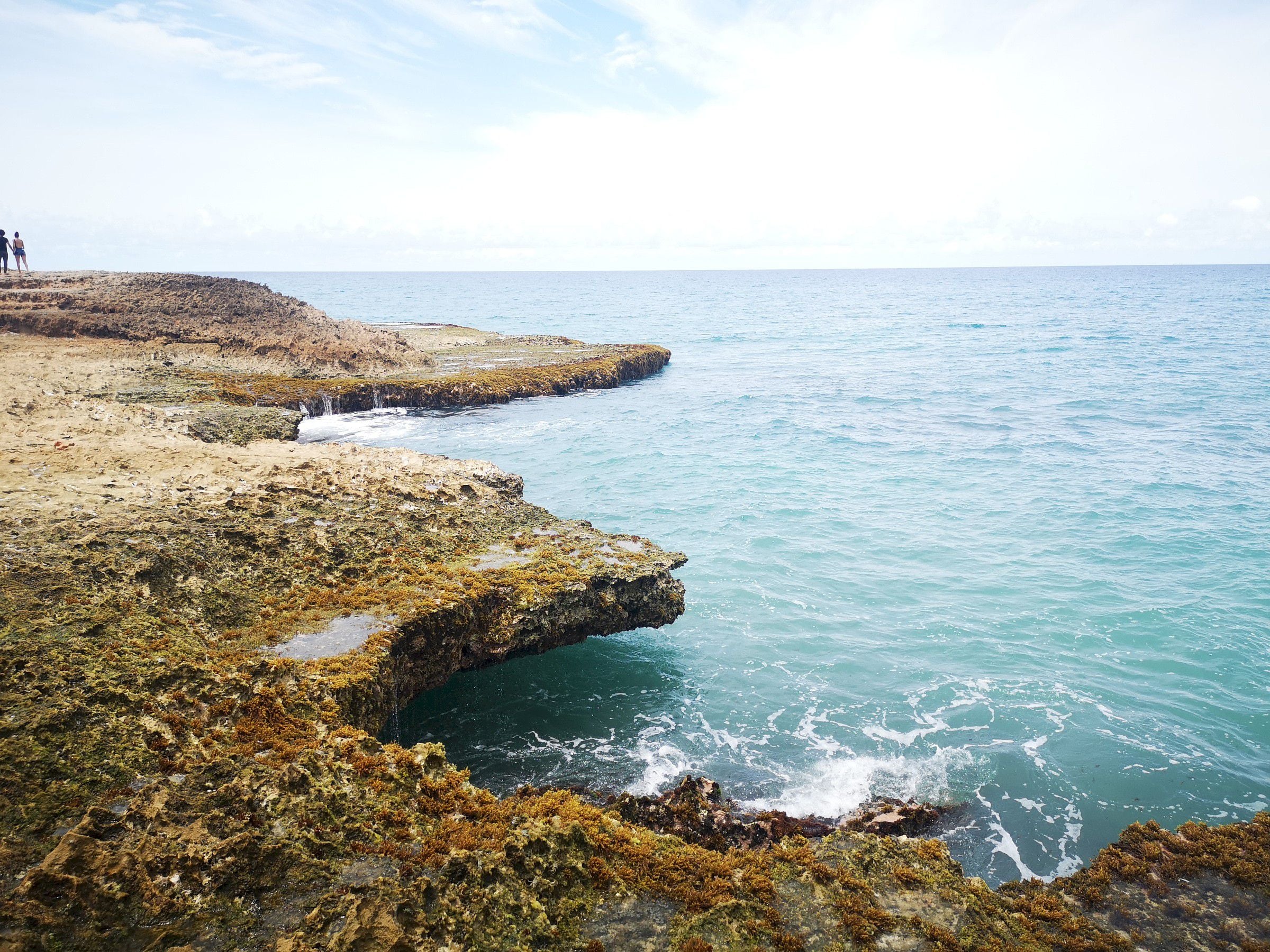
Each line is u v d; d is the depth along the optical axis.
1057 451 40.66
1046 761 15.91
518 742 16.38
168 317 58.66
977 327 115.00
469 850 9.96
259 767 10.45
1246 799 14.81
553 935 9.24
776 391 59.56
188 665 12.20
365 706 13.55
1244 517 29.73
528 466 37.31
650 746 16.36
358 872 9.40
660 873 10.52
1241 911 10.90
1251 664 19.36
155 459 22.67
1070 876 11.84
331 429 43.41
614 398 56.38
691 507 31.48
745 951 9.30
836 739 16.72
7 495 18.00
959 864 12.88
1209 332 101.25
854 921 9.88
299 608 16.11
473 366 60.72
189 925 8.27
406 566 18.38
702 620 22.03
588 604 18.92
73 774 9.64
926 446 41.97
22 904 7.68
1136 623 21.56
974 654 20.17
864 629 21.48
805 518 30.23
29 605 12.88
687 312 151.88
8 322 50.66
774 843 12.97
